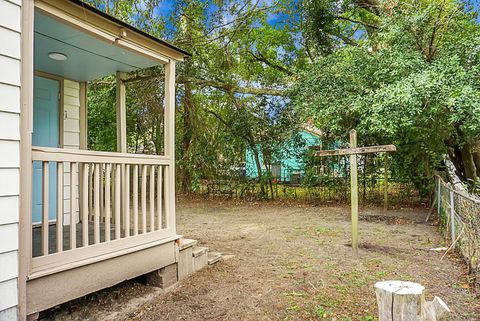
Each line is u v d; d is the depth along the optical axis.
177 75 9.73
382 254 4.69
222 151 11.34
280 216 8.16
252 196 11.10
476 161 8.70
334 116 8.09
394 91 6.32
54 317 2.84
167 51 3.69
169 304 3.18
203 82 10.46
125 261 3.07
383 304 1.52
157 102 9.98
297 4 9.79
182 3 8.91
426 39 7.13
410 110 6.30
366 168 9.87
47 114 4.55
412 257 4.52
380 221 7.29
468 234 4.02
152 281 3.56
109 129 11.21
